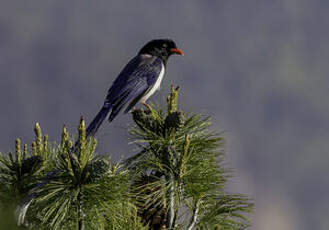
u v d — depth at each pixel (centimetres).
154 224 566
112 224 527
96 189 519
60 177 521
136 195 552
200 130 599
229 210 565
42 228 505
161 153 582
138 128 595
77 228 518
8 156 541
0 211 356
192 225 561
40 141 554
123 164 555
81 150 522
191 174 568
